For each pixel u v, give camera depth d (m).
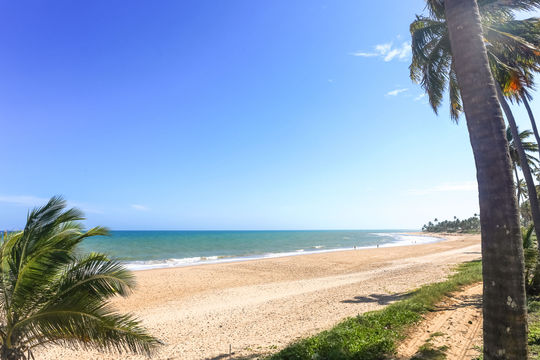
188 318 12.44
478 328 7.61
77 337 5.39
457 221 142.12
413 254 41.34
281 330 9.98
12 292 5.19
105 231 5.85
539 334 6.24
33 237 5.34
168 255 44.31
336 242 85.88
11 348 5.27
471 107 4.02
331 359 6.11
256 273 25.06
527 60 10.18
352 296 14.75
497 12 10.66
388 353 6.29
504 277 3.52
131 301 15.86
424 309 9.39
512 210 3.61
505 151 3.77
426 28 10.78
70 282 5.48
